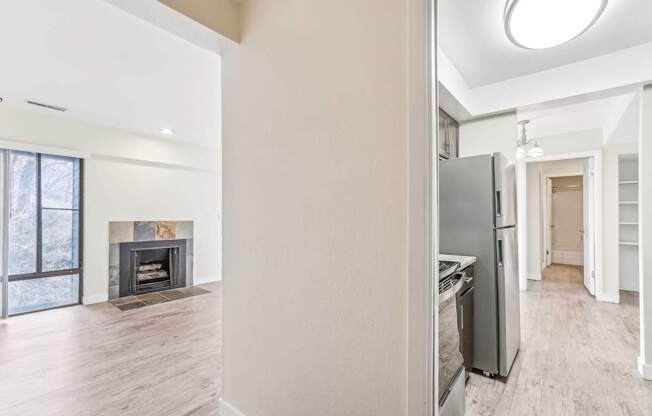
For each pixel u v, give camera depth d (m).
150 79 2.66
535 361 2.29
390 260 0.97
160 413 1.71
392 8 0.97
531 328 2.96
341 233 1.10
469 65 2.39
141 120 3.76
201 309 3.71
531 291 4.31
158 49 2.18
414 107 0.91
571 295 4.11
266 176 1.39
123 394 1.89
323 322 1.15
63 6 1.71
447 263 1.80
